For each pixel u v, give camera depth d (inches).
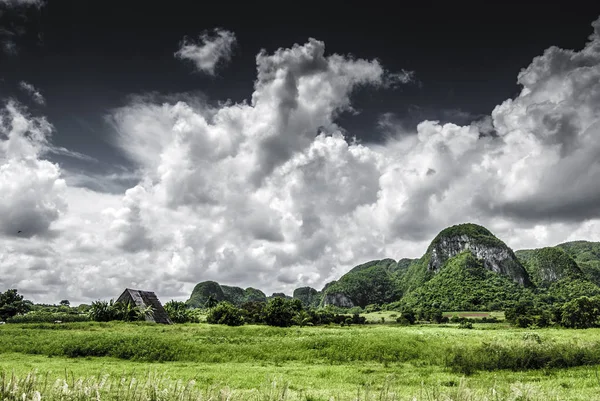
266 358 1074.1
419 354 1085.1
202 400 368.2
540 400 467.2
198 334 1685.5
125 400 370.6
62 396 355.3
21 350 1180.5
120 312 2391.7
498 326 3540.8
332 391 554.3
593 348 872.3
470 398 410.3
